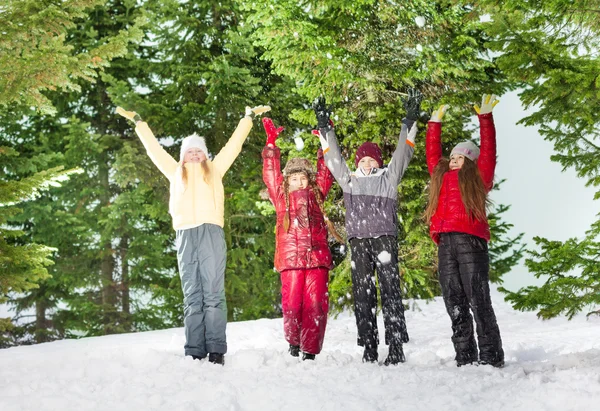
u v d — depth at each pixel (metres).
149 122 16.69
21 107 13.94
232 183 16.69
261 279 16.94
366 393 4.26
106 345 7.83
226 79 15.29
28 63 7.77
